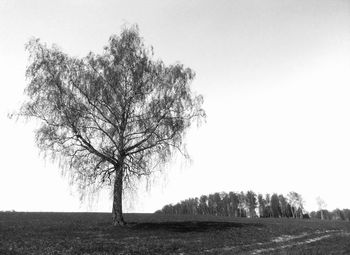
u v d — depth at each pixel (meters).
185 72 38.81
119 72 36.94
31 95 35.28
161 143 37.00
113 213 39.19
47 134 34.72
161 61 39.19
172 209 195.50
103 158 36.19
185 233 36.88
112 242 29.14
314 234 43.72
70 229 37.12
